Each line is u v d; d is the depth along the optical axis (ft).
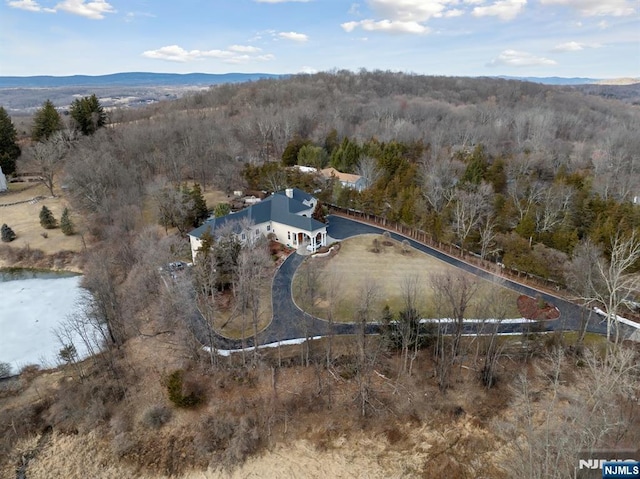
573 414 100.42
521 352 147.23
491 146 375.25
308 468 116.88
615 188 265.13
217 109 488.02
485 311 142.82
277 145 385.09
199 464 118.21
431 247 226.79
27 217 258.98
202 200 235.81
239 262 162.61
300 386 135.74
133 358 149.69
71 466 117.50
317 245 218.79
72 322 160.76
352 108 484.33
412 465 117.29
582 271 160.04
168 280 163.73
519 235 200.95
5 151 306.35
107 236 226.38
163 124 354.74
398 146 326.65
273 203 231.91
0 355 154.61
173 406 131.95
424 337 144.36
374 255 214.48
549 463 85.97
